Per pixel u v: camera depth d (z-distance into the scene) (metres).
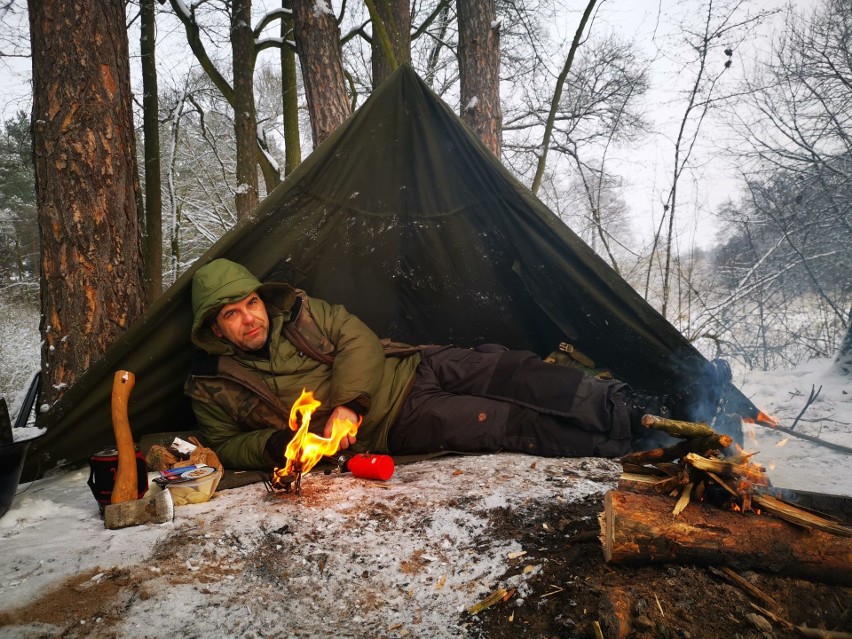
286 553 2.03
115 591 1.80
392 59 4.27
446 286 4.14
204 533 2.16
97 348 3.47
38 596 1.78
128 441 2.48
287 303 3.21
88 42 3.46
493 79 6.27
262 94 12.71
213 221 12.84
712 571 1.70
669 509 1.74
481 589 1.78
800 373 5.09
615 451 2.94
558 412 3.01
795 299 8.32
